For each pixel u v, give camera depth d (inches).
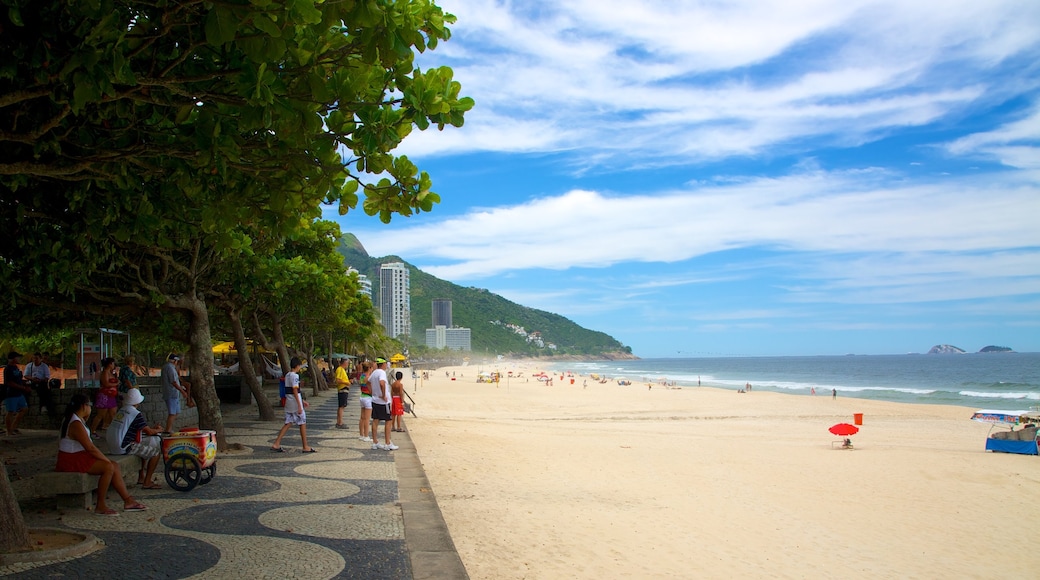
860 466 752.3
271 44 168.2
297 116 205.3
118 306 504.4
